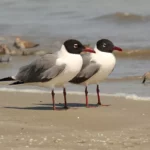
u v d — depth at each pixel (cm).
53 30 3073
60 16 3356
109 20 3198
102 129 1340
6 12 3541
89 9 3434
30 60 2509
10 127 1343
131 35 2872
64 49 1555
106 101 1700
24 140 1219
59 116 1480
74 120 1434
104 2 3581
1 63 2444
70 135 1270
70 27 3111
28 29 3141
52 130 1322
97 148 1159
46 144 1187
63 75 1546
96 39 2845
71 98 1761
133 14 3219
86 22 3191
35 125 1373
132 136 1256
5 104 1667
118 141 1212
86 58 1627
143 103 1648
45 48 2784
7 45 2834
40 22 3259
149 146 1170
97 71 1614
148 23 3120
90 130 1330
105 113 1512
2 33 3102
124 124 1386
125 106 1612
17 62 2462
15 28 3178
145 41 2733
